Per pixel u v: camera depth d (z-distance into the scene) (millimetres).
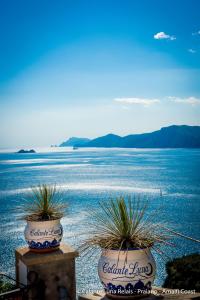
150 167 184000
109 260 3176
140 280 3129
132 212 3371
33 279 3713
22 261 4016
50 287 3902
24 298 3643
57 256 3939
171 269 5395
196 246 37312
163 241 3318
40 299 3689
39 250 4070
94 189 95625
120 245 3215
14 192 93188
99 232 3361
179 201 74875
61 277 3953
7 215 58500
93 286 24156
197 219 54469
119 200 3350
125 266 3119
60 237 4215
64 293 3740
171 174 143500
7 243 40938
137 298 3164
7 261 33250
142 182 114875
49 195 4445
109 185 106812
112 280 3135
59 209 4410
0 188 105375
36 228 4113
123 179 125562
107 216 3359
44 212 4328
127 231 3254
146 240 3262
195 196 82188
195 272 5113
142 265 3145
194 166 187375
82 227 41375
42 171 171875
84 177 134875
